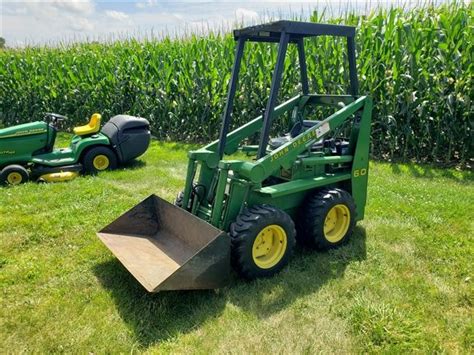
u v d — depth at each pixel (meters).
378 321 2.77
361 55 7.07
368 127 3.99
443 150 6.96
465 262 3.58
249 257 3.21
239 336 2.69
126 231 3.71
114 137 6.73
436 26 6.71
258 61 8.15
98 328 2.77
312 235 3.67
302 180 3.70
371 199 5.11
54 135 6.37
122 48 11.38
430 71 6.56
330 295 3.14
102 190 5.68
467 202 4.92
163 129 9.97
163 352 2.56
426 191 5.34
